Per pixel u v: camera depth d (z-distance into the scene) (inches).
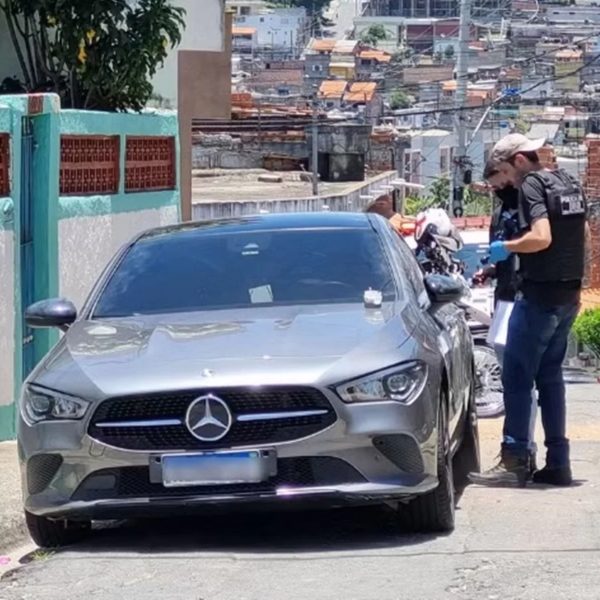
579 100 1905.8
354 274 358.3
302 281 356.5
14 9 618.5
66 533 329.4
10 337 495.2
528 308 380.5
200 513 305.0
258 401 298.4
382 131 1966.0
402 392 304.3
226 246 374.9
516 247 374.3
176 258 371.6
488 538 316.5
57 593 280.2
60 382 309.9
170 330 331.6
